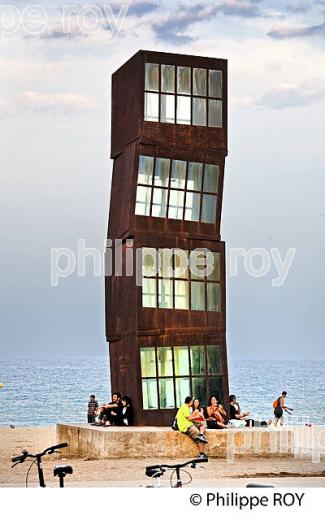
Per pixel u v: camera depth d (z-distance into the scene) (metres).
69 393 188.12
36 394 185.12
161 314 54.31
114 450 49.88
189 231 55.44
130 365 54.41
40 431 88.06
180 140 55.44
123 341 55.56
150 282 54.31
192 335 54.69
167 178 55.22
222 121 56.50
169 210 55.19
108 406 54.16
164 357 54.22
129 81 56.16
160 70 55.38
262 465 47.94
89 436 51.88
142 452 50.12
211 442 51.19
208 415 53.03
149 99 55.09
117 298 56.50
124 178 56.00
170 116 55.44
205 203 55.97
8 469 47.62
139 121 54.69
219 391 54.75
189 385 54.34
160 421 53.78
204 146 55.91
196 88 56.12
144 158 54.94
